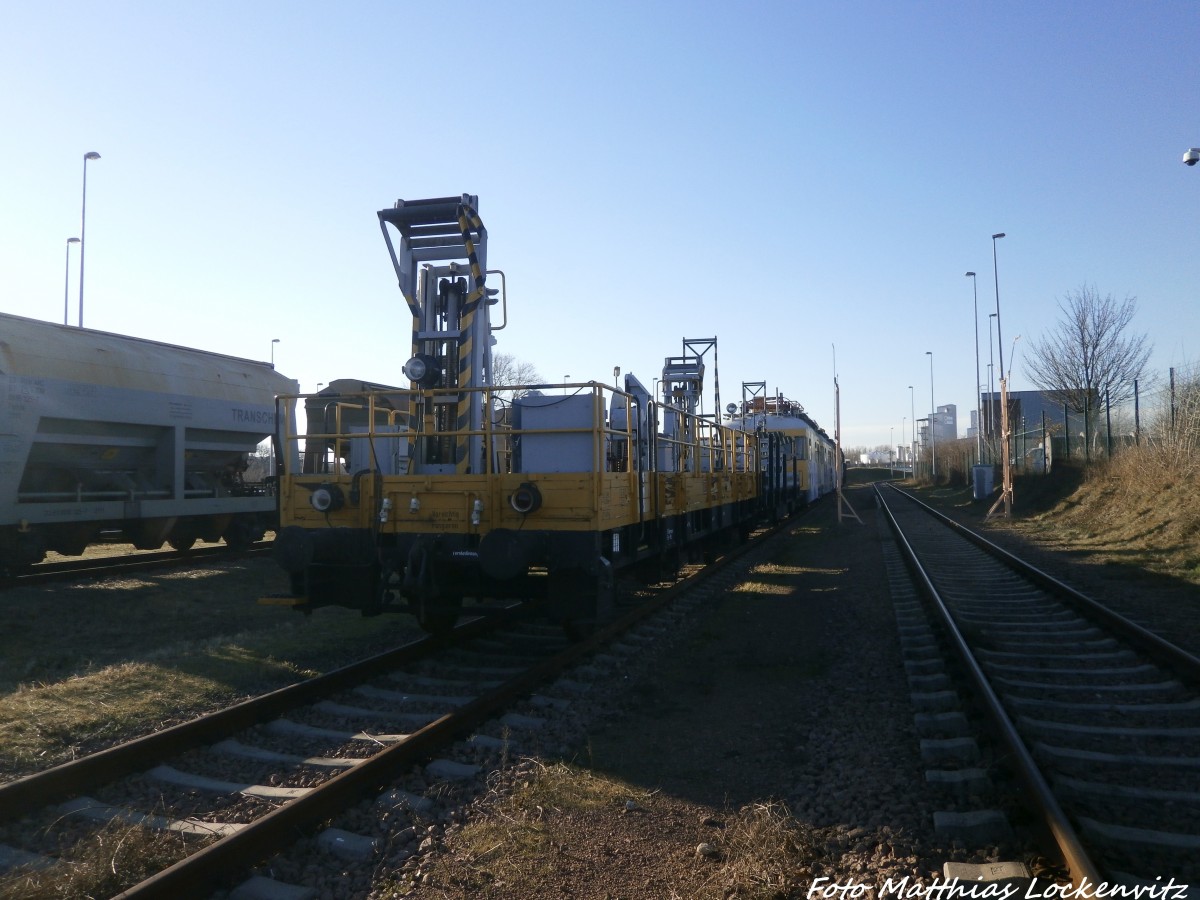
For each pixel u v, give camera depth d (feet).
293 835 15.31
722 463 53.72
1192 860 14.23
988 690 21.97
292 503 30.07
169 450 54.90
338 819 16.22
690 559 45.98
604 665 28.19
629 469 30.76
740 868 14.28
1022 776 16.47
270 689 25.70
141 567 51.13
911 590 43.45
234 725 21.13
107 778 17.98
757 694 25.27
